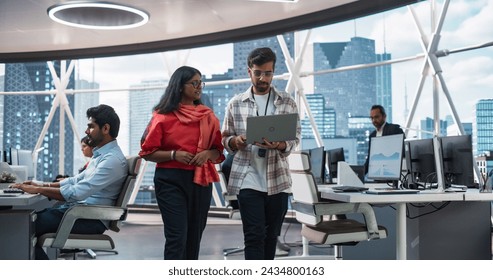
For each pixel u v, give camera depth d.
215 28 7.54
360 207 3.08
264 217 2.88
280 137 2.77
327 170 5.67
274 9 6.63
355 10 6.28
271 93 3.02
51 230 2.90
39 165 9.98
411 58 7.32
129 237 6.51
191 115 2.64
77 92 10.16
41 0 6.23
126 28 7.32
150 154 2.63
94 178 2.91
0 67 10.07
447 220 3.65
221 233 6.88
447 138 3.67
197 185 2.67
